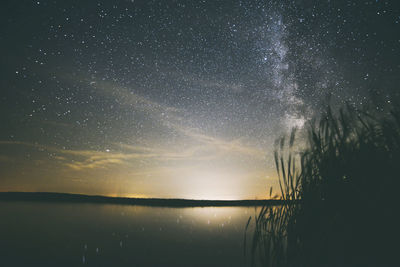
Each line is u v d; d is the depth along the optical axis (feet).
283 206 3.06
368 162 2.52
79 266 3.81
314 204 2.76
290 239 2.84
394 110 2.57
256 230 3.14
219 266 3.57
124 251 4.54
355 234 2.37
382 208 2.29
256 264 3.49
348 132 2.77
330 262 2.46
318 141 2.92
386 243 2.22
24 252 4.50
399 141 2.47
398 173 2.34
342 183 2.60
